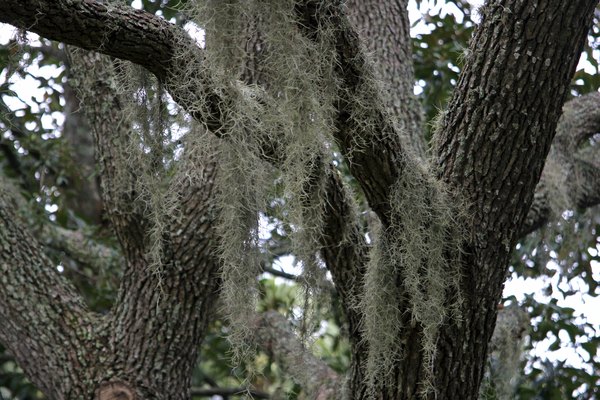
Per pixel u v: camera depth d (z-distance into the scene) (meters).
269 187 3.27
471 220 3.31
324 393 4.54
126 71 3.21
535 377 5.27
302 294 3.31
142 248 4.21
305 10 2.87
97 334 4.17
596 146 5.10
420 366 3.32
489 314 3.39
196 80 2.89
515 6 3.21
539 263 4.82
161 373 4.11
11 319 4.13
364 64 3.03
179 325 4.16
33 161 5.86
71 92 6.42
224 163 3.06
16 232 4.26
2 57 4.03
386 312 3.27
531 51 3.20
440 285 3.20
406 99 4.56
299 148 2.89
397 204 3.19
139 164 3.31
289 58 2.86
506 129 3.26
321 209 3.14
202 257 4.17
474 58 3.31
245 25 3.84
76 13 2.74
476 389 3.47
